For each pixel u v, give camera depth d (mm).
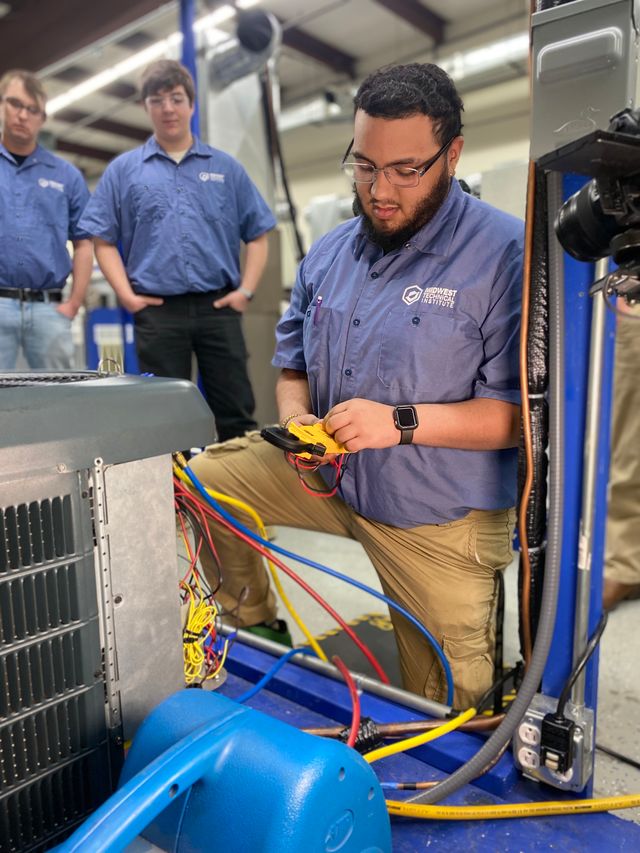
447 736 1249
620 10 932
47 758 854
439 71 1166
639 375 2023
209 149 2723
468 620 1313
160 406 914
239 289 2803
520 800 1147
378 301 1284
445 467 1257
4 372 1044
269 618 1755
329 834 716
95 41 5605
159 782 680
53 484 810
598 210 818
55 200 2834
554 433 1058
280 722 787
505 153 7434
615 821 1104
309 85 8742
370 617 2045
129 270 2717
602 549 1114
